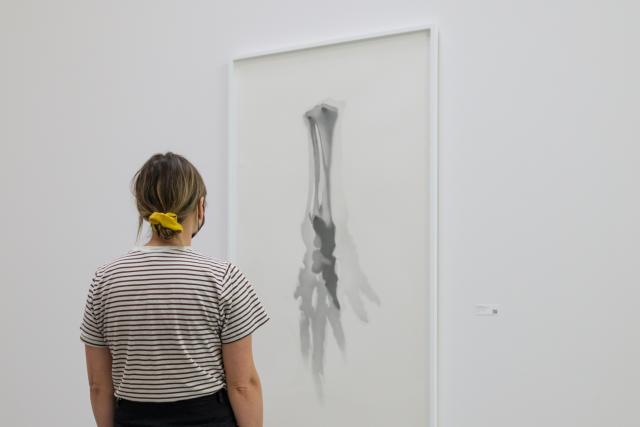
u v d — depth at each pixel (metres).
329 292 2.01
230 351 1.38
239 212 2.18
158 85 2.38
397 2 1.96
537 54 1.78
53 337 2.57
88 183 2.51
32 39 2.66
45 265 2.59
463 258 1.84
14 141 2.68
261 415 1.43
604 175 1.69
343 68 2.02
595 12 1.72
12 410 2.64
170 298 1.32
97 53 2.51
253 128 2.17
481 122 1.84
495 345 1.80
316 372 2.03
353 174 1.99
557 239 1.74
